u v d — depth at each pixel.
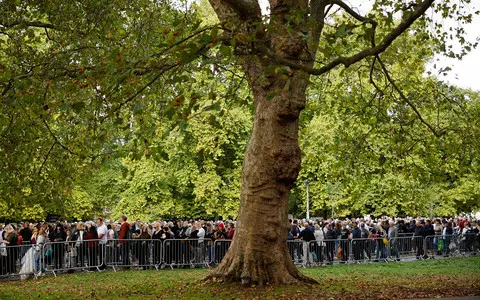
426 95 22.75
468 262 28.95
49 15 19.47
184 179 49.12
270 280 15.30
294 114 15.27
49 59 16.44
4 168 18.03
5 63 17.39
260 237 15.45
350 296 13.74
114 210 51.41
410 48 21.98
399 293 14.38
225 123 45.78
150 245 25.55
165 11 20.62
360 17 15.03
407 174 23.30
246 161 15.76
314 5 14.93
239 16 12.76
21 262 21.95
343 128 23.61
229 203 50.19
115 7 19.47
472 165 23.47
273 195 15.48
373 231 33.28
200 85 17.94
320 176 51.81
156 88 16.47
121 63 12.02
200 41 10.38
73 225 28.92
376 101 23.81
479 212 58.94
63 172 18.06
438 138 22.22
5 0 18.84
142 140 12.24
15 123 16.95
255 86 15.59
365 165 23.73
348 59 11.24
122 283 18.67
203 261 26.47
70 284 19.00
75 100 12.45
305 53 14.75
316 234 28.45
